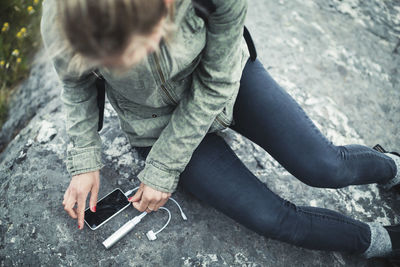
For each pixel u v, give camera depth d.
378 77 2.10
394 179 1.48
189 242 1.31
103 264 1.24
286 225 1.19
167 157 1.07
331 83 1.99
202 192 1.19
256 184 1.20
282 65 2.00
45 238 1.27
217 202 1.19
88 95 1.09
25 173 1.44
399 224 1.34
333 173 1.20
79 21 0.55
